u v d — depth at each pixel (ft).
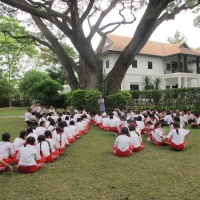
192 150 19.22
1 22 53.52
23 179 13.42
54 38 47.14
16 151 16.60
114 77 42.29
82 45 38.75
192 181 12.53
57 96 77.51
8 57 86.17
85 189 11.83
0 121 42.86
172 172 13.97
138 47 39.34
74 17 33.94
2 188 12.22
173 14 40.96
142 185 12.14
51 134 17.78
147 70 79.41
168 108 48.83
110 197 10.89
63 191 11.67
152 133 21.68
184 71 80.38
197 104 41.68
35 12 31.40
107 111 40.14
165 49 86.22
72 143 22.56
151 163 15.84
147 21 32.19
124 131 18.26
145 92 55.21
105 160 16.78
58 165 15.85
